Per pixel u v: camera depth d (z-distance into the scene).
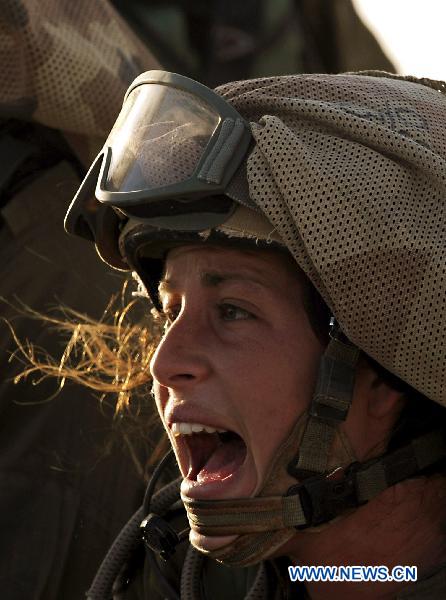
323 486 1.70
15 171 2.81
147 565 2.22
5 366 2.75
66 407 2.73
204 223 1.67
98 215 1.89
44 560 2.67
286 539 1.73
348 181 1.61
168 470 2.58
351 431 1.72
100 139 2.88
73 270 2.80
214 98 1.71
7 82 2.79
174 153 1.71
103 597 2.15
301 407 1.70
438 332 1.61
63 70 2.79
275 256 1.69
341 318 1.62
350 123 1.65
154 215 1.70
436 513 1.83
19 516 2.68
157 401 1.83
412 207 1.62
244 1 4.18
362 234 1.59
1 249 2.80
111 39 2.95
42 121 2.81
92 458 2.71
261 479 1.70
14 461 2.70
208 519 1.72
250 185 1.63
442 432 1.79
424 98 1.79
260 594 2.05
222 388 1.71
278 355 1.70
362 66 4.44
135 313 2.73
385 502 1.79
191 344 1.73
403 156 1.63
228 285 1.72
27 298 2.78
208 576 2.17
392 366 1.64
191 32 4.13
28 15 2.74
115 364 2.31
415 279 1.60
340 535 1.79
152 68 3.08
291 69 4.29
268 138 1.63
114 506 2.70
